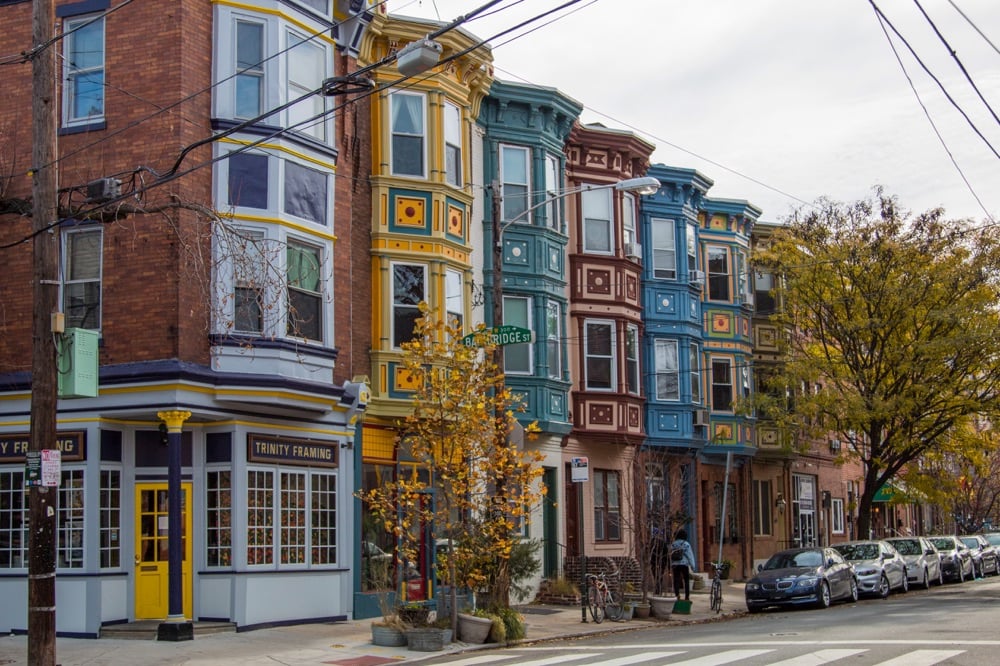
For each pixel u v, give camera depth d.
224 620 20.47
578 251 31.47
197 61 20.59
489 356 21.08
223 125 20.66
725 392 38.19
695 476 36.03
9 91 21.39
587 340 31.30
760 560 40.97
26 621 20.20
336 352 22.31
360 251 24.53
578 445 30.98
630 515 29.14
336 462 22.89
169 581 19.16
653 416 33.88
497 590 20.44
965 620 20.94
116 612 20.11
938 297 34.78
